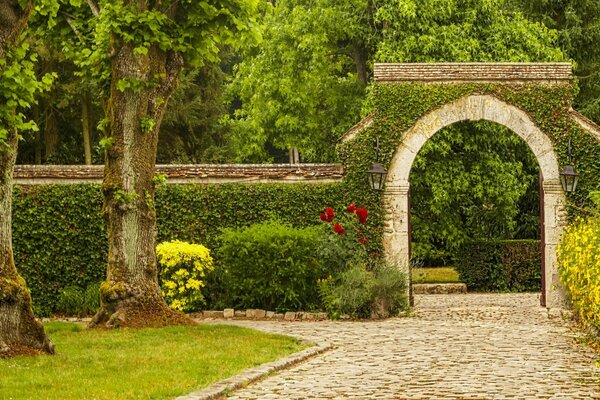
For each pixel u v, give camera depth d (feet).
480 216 101.91
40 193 68.49
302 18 103.04
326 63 104.94
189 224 69.62
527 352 44.80
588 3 114.52
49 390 32.78
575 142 70.03
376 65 70.64
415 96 70.13
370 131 69.97
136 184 54.34
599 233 50.80
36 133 115.55
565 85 70.49
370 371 38.96
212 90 128.16
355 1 100.01
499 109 70.49
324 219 64.80
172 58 54.80
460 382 35.76
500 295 88.74
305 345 47.21
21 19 41.19
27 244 68.03
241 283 64.69
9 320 40.93
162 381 34.81
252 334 50.62
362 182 69.72
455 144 97.09
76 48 56.70
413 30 95.04
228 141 127.54
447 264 113.39
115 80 53.62
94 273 68.28
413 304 71.67
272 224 66.49
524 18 105.70
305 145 108.68
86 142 112.37
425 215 98.07
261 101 109.19
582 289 53.01
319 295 64.69
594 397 32.27
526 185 97.50
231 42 54.80
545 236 70.33
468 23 95.35
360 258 65.05
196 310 65.77
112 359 40.34
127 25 51.24
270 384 35.68
